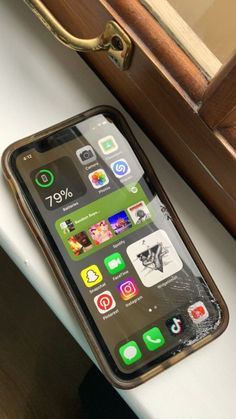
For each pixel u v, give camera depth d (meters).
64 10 0.25
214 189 0.25
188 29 0.22
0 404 0.50
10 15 0.27
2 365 0.51
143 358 0.25
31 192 0.25
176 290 0.26
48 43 0.27
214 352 0.26
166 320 0.25
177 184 0.27
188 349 0.25
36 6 0.23
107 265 0.25
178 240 0.26
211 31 0.22
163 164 0.27
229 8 0.22
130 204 0.26
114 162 0.26
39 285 0.25
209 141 0.22
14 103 0.26
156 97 0.23
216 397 0.25
